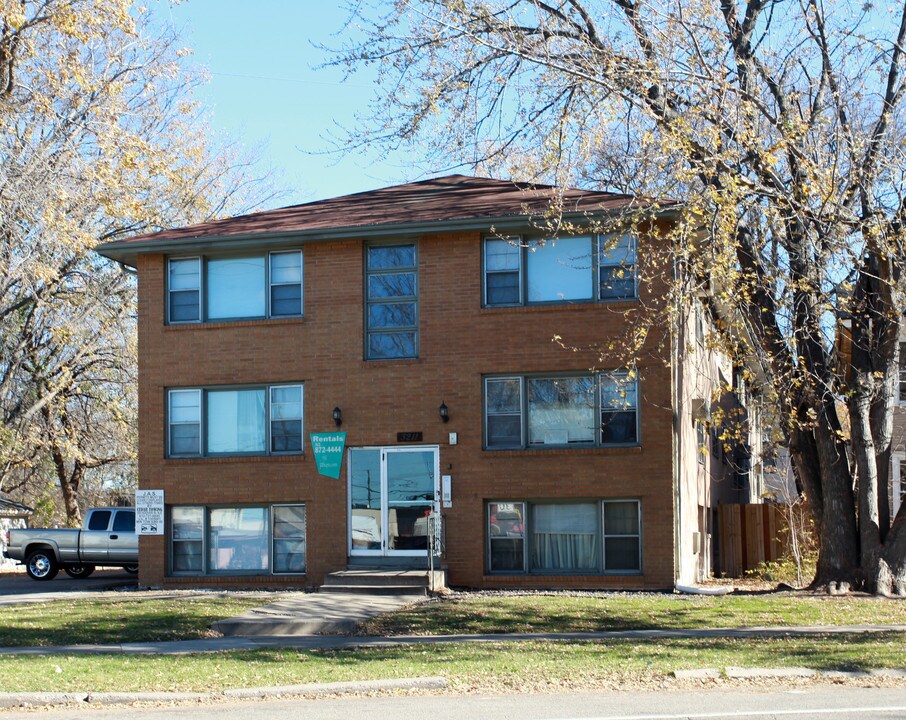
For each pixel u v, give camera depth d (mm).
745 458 33719
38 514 45469
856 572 21109
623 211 19344
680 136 17719
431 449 22797
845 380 21562
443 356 22812
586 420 22297
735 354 19891
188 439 24047
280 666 13266
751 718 9961
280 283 23906
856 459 21141
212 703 11422
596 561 22109
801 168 18031
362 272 23406
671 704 10828
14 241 29188
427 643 15438
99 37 27984
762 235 19047
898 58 18891
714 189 17516
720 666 12750
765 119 19562
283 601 19781
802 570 26016
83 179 29891
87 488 47000
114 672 12773
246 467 23594
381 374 23078
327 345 23391
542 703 11016
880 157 17984
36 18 26031
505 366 22500
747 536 28031
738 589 22359
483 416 22594
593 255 22344
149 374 24156
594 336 22109
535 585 22125
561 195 19578
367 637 16562
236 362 23781
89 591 23578
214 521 23906
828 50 18969
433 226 22578
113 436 38969
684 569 22953
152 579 23781
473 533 22375
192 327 24000
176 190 34500
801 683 12148
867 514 20969
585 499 22234
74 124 29359
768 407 20375
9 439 34375
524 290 22656
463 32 19312
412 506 22750
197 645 15688
